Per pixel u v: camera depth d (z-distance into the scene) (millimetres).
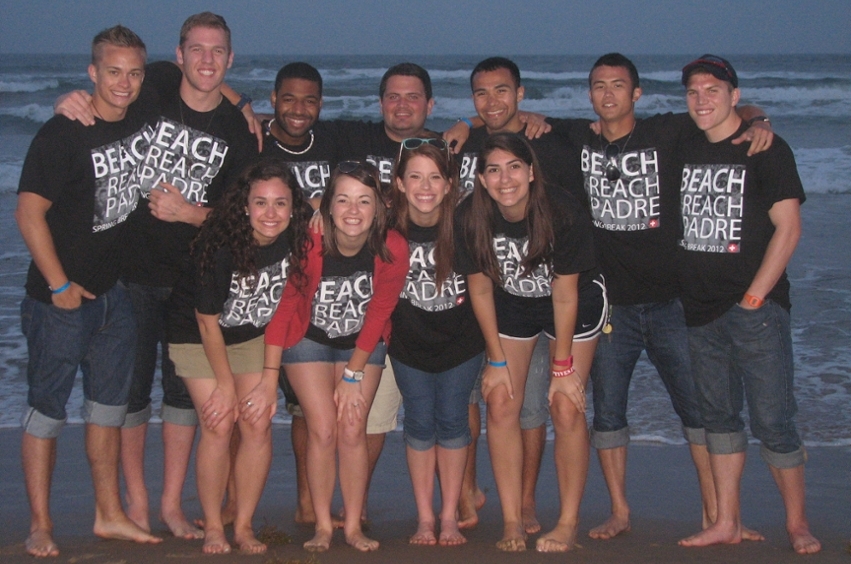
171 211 4000
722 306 4000
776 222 3838
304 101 4449
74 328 3811
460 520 4559
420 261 3941
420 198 3781
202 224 3795
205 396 3914
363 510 4641
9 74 38969
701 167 4008
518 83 4738
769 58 72250
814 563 3830
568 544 3971
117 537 4121
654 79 34062
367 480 4527
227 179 4309
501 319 4109
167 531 4383
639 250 4324
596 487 5410
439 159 3785
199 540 4172
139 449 4426
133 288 4250
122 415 4090
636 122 4371
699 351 4117
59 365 3826
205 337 3766
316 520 4090
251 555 3814
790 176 3803
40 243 3631
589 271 4070
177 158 4172
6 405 6648
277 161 3791
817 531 4430
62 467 5520
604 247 4426
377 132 4746
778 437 4027
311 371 3938
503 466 4086
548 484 5426
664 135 4254
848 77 36938
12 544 4008
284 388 4598
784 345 3977
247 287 3736
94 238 3809
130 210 3951
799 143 21797
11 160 19000
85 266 3814
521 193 3711
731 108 3947
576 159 4508
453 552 3938
